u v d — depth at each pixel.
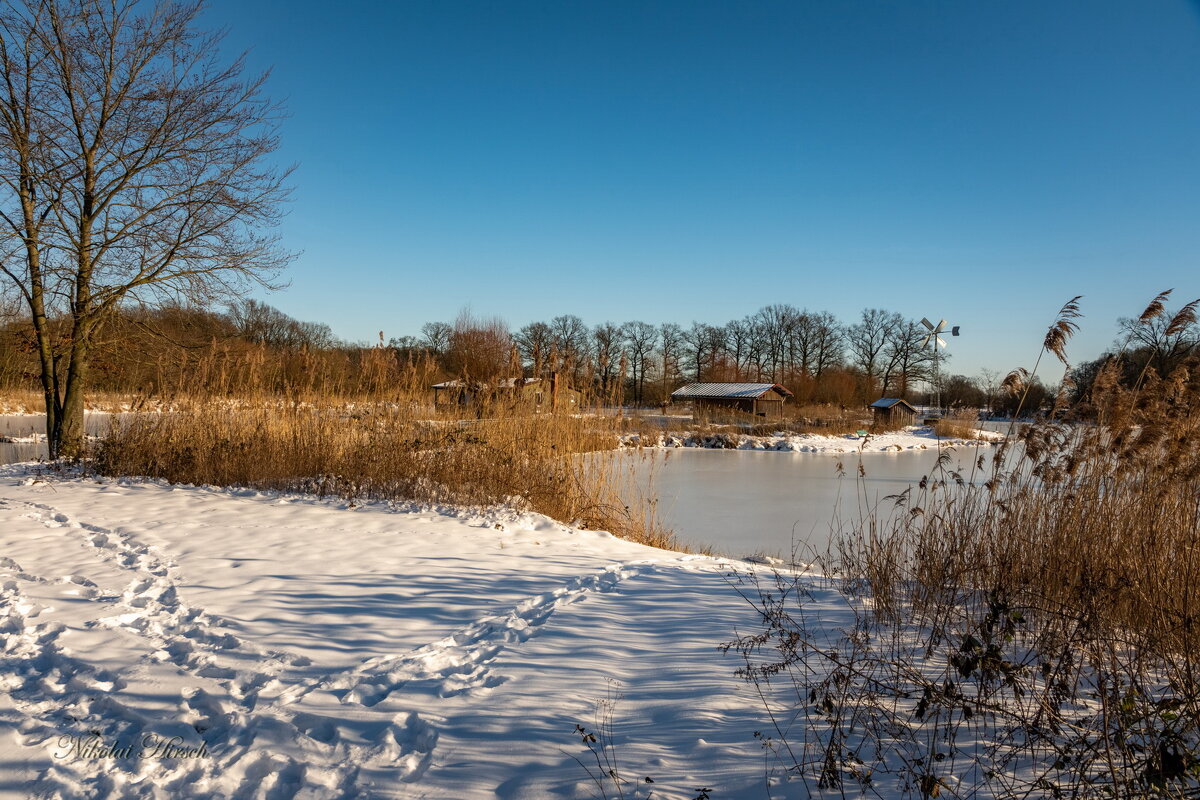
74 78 13.48
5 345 15.55
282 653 4.63
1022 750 3.17
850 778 2.98
